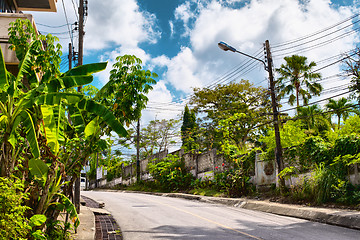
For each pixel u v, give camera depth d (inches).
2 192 197.2
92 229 361.1
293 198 617.9
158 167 1241.4
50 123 254.4
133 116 319.6
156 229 379.6
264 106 1284.4
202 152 1099.3
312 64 1349.7
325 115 1047.0
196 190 1000.9
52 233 262.4
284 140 847.1
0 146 238.1
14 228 198.1
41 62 287.4
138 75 318.3
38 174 246.8
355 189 525.3
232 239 320.5
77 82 265.7
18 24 302.2
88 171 2164.1
